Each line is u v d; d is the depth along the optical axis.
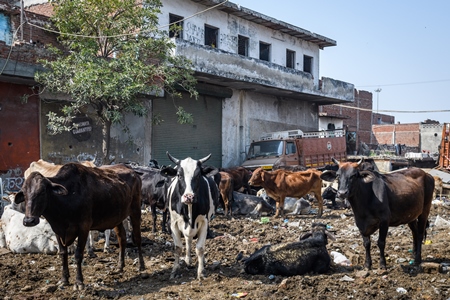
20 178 16.00
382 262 8.12
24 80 15.63
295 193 15.09
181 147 22.52
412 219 8.55
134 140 19.78
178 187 7.76
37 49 15.59
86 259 9.23
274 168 19.03
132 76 15.58
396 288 7.21
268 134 25.08
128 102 16.11
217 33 23.98
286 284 7.22
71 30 16.88
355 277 7.79
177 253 8.02
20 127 16.09
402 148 46.16
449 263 8.71
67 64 15.34
